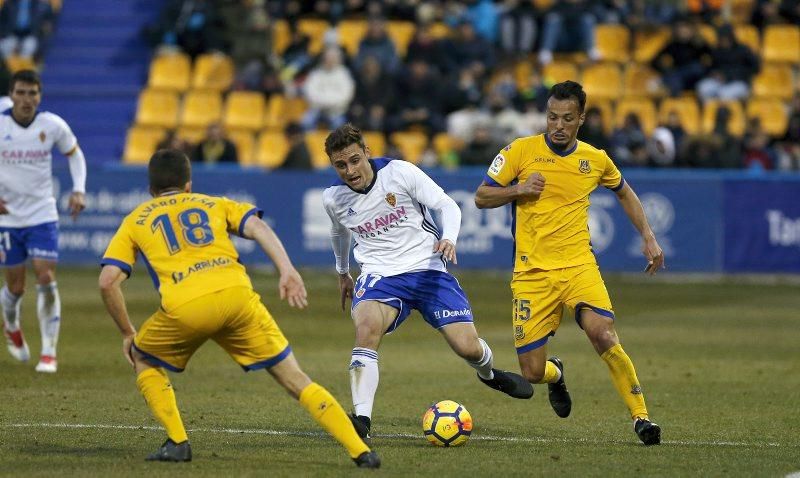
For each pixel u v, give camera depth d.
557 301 27.42
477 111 82.94
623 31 92.75
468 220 72.81
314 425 28.59
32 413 29.88
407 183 27.58
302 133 76.44
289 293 22.02
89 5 98.62
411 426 28.98
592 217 72.25
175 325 22.48
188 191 24.09
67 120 90.94
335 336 48.56
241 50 89.69
